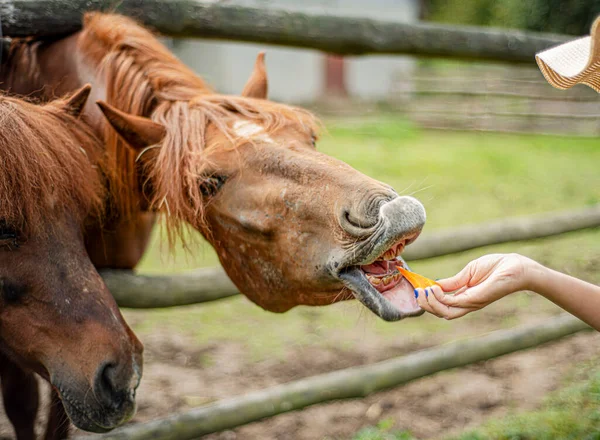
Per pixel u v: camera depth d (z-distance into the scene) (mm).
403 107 17750
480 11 20609
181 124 2238
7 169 1871
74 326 1931
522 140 14023
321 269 1947
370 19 3498
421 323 4949
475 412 3635
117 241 2678
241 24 3102
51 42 2721
